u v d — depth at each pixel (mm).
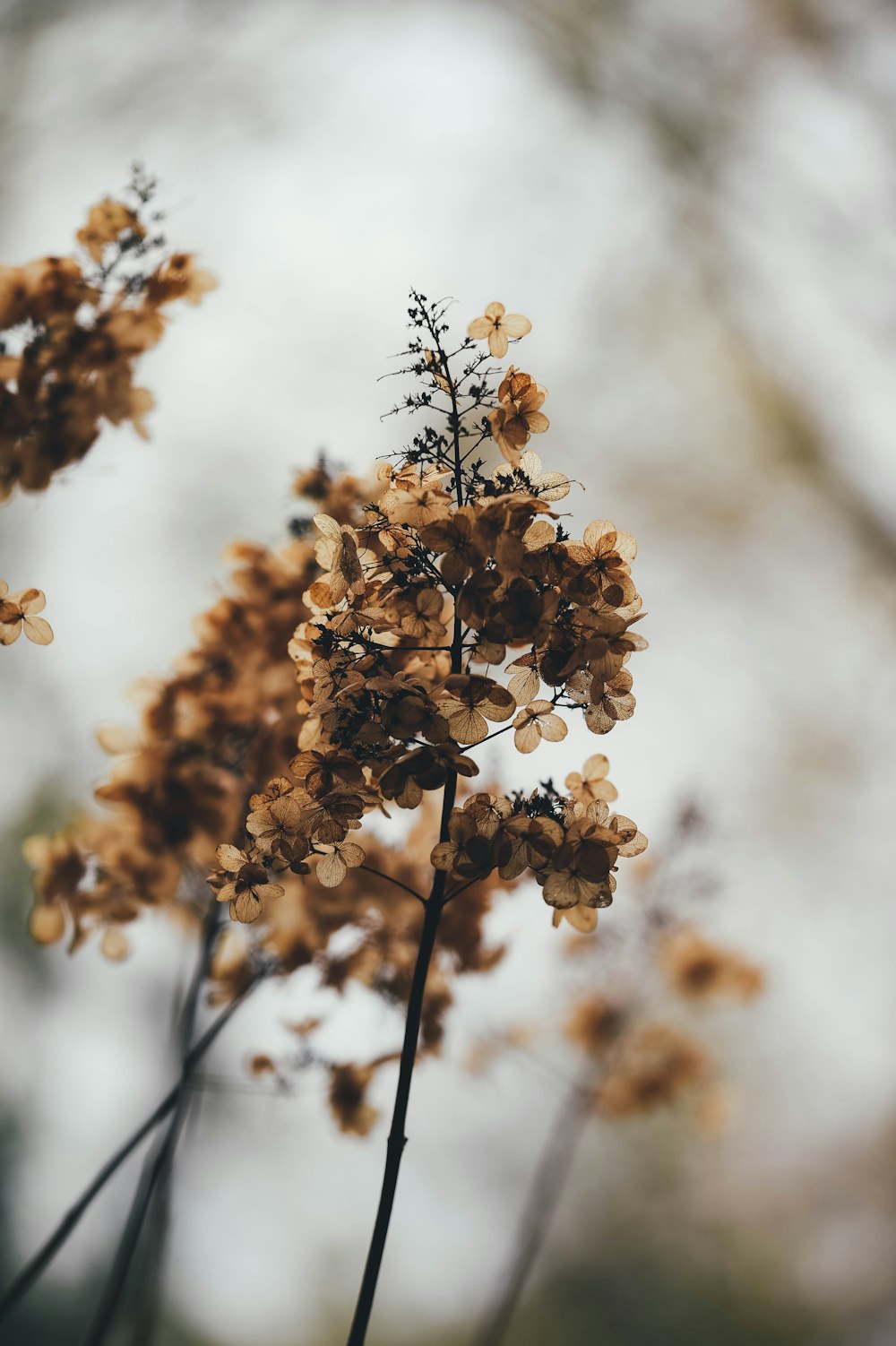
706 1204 3303
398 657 895
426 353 878
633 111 4191
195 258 1043
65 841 1085
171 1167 1161
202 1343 2861
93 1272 2715
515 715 865
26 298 1028
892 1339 3016
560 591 848
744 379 4152
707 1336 3152
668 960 1561
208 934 1078
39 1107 2736
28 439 1024
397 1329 3127
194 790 1077
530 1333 3146
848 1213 3207
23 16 3750
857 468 4090
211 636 1096
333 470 1118
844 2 4117
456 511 847
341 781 853
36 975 2824
